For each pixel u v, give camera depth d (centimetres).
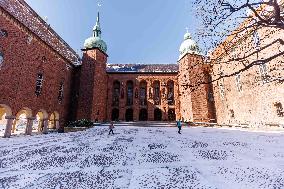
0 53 1819
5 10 1853
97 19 3747
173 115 3856
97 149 1021
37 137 1842
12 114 1939
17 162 746
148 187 447
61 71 3008
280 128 1888
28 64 2214
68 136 1800
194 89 481
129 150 966
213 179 495
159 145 1119
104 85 3647
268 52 1875
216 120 3238
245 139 1314
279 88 1964
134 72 4000
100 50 3450
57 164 701
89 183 484
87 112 3059
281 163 645
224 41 472
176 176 527
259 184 450
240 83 2550
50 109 2662
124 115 3794
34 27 2484
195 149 966
